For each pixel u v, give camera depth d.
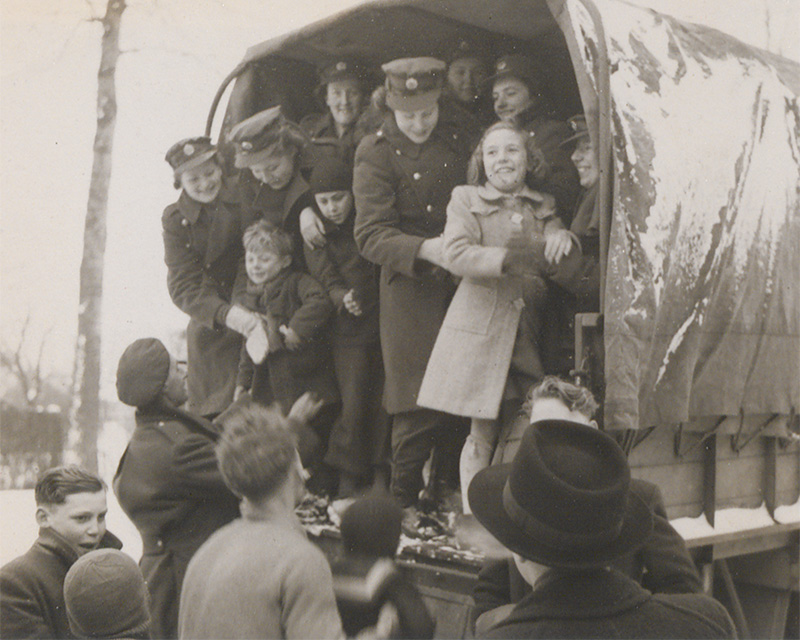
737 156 3.83
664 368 3.47
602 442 1.76
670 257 3.48
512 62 4.38
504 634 1.64
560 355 4.15
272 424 2.28
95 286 7.29
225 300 4.92
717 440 3.90
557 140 4.16
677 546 2.38
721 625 1.73
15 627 2.58
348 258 4.70
